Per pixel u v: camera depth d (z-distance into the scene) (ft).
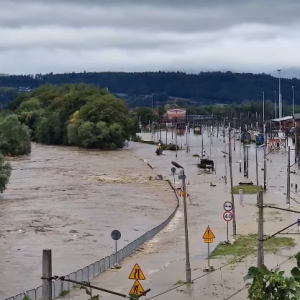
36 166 507.30
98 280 176.04
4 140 588.50
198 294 158.40
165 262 196.03
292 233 225.35
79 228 258.78
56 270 192.24
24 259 208.44
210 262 192.54
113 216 285.84
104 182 408.05
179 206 309.63
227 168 484.33
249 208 294.46
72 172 465.06
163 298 155.94
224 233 240.12
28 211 299.79
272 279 70.69
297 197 331.57
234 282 168.25
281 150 639.35
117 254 197.06
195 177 432.25
